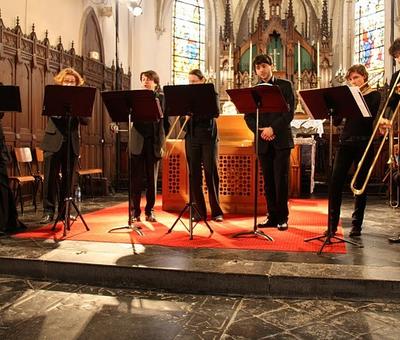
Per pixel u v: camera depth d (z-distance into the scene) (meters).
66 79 4.92
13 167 6.67
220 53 12.75
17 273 3.55
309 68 12.53
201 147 4.79
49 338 2.49
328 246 3.92
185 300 3.07
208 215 5.55
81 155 8.50
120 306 2.97
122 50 10.86
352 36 12.88
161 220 5.23
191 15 13.39
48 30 7.82
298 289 3.08
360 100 3.61
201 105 4.03
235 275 3.15
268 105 3.93
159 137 4.94
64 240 4.14
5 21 6.69
